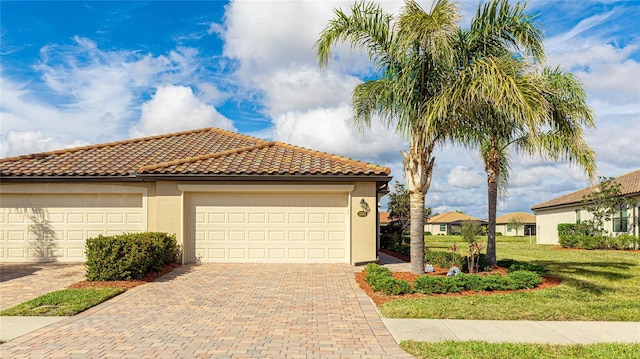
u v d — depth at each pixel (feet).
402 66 37.91
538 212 131.85
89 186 49.44
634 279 42.83
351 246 47.42
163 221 47.70
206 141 64.90
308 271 43.45
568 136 40.04
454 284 33.35
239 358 19.58
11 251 49.55
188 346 21.20
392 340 22.34
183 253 47.55
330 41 39.40
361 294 33.30
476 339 22.58
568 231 99.09
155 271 41.32
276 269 44.60
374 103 41.68
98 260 37.11
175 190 48.03
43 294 33.14
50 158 54.70
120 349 20.72
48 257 49.39
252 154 55.01
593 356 19.92
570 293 33.60
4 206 49.70
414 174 38.93
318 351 20.58
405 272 40.65
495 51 37.35
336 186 48.03
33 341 21.91
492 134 44.65
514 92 31.45
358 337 22.77
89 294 31.81
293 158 53.16
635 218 85.61
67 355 19.89
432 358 19.60
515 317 26.81
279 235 48.70
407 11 35.14
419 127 37.81
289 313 27.63
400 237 76.84
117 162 52.90
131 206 49.80
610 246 85.87
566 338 22.99
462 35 37.37
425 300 30.53
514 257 70.13
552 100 38.11
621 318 26.94
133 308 28.91
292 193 48.93
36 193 49.55
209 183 47.93
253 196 48.98
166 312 27.86
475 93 32.91
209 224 48.70
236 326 24.71
